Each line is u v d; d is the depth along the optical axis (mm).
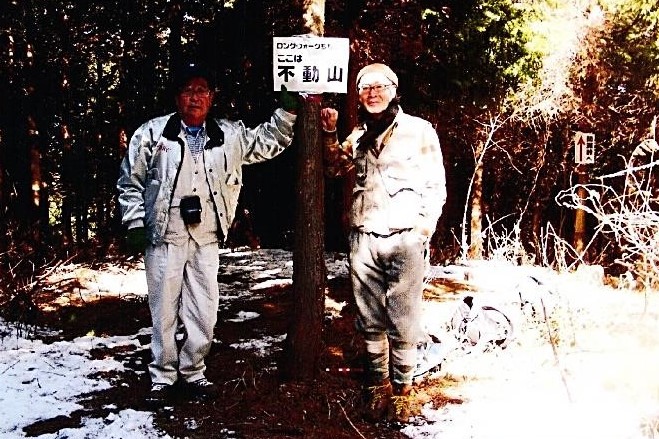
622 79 11578
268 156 4250
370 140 3783
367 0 7621
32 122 9938
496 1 8609
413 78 8477
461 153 14172
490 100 9484
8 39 9133
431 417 3768
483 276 7422
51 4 8711
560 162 14539
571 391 4043
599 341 4953
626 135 12430
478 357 4770
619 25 11039
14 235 7953
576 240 12312
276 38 4023
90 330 5684
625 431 3428
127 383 4383
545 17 10445
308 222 4207
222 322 5941
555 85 11555
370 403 3832
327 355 4852
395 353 3885
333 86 4074
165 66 9406
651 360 4418
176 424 3723
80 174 11422
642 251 5332
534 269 7762
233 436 3582
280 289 7367
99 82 10266
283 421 3768
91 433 3562
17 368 4539
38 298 6703
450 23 8031
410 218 3744
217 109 9102
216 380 4391
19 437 3506
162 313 4059
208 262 4098
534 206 15438
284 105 4086
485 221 15883
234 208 4215
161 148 3967
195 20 8641
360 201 3852
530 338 4934
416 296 3822
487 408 3842
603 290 6699
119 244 9734
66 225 11891
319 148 4211
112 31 9102
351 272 3943
